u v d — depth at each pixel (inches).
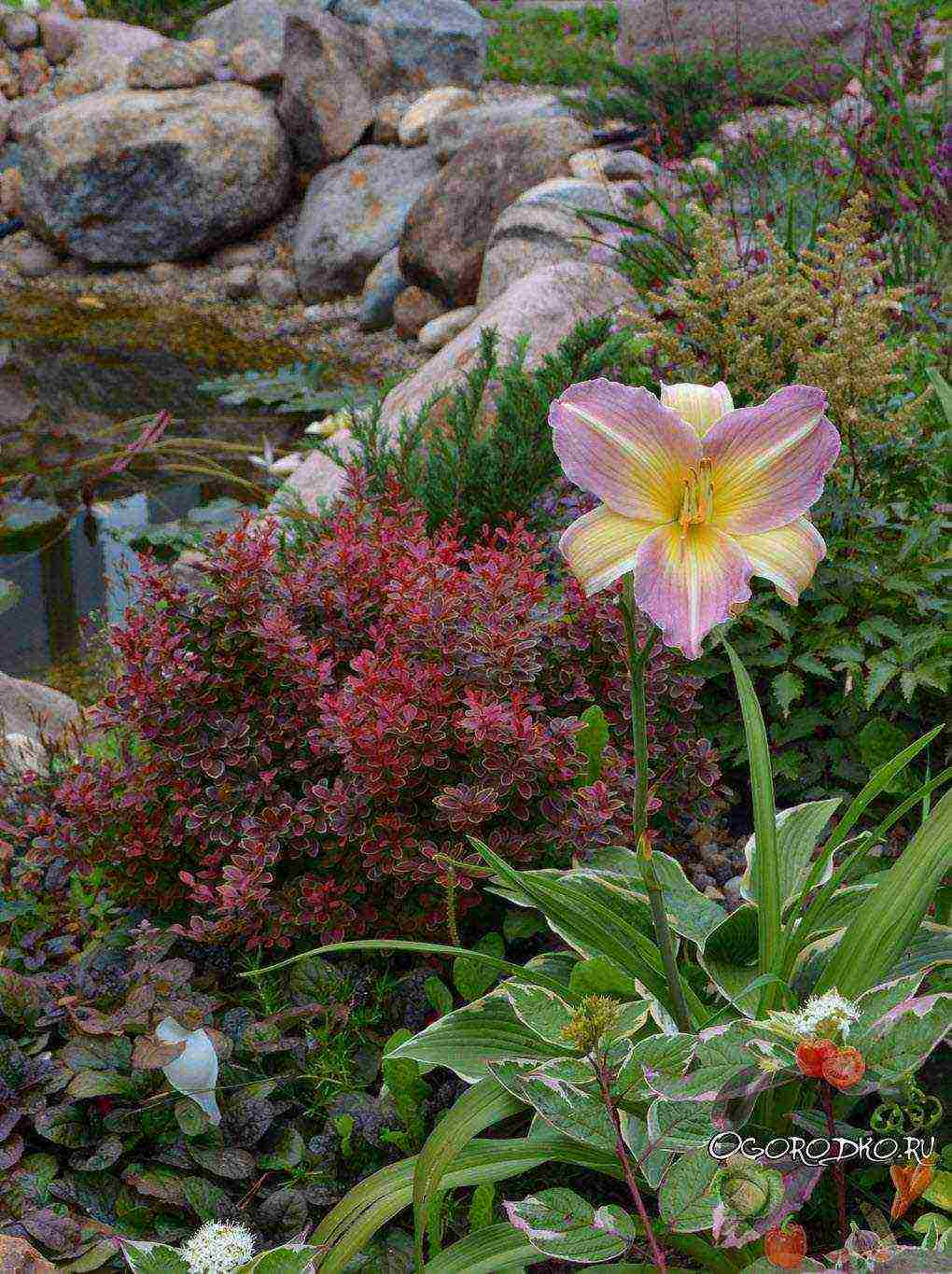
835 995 63.6
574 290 218.2
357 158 408.8
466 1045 81.4
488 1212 77.9
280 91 431.5
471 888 103.9
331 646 117.7
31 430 298.8
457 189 342.3
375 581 118.3
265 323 382.9
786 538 61.4
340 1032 99.3
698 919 94.0
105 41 503.2
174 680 107.8
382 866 101.1
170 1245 81.2
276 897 105.8
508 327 206.8
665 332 142.4
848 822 74.3
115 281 421.7
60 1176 90.1
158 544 240.1
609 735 119.7
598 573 60.8
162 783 110.4
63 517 253.3
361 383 329.1
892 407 142.9
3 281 424.2
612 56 452.8
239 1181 91.4
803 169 250.7
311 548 127.6
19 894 120.8
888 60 246.2
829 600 133.3
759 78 312.2
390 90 434.6
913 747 71.5
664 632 60.0
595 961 79.5
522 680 105.3
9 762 147.8
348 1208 73.6
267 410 313.6
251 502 257.4
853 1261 63.4
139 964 101.8
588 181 305.9
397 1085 88.2
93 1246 83.3
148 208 413.4
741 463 61.0
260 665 114.3
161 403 317.4
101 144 406.0
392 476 156.9
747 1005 78.6
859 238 130.4
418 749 103.1
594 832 100.9
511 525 150.8
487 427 180.5
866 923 74.4
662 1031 76.4
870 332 128.5
